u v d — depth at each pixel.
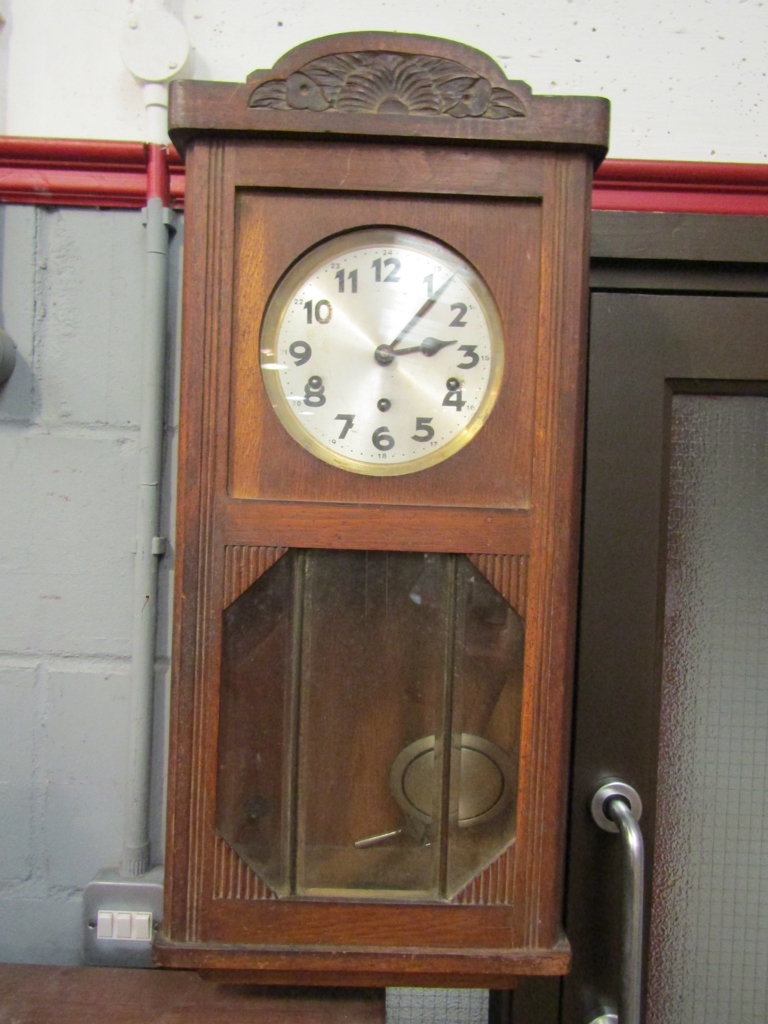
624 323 0.81
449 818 0.63
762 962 0.86
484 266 0.60
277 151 0.59
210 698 0.60
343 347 0.61
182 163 0.79
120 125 0.80
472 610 0.62
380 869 0.63
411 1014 0.84
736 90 0.82
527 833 0.61
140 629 0.79
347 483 0.60
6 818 0.82
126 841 0.80
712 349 0.81
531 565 0.60
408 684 0.63
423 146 0.59
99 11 0.80
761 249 0.79
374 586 0.63
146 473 0.78
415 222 0.60
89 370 0.80
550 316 0.60
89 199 0.79
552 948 0.61
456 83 0.59
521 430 0.60
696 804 0.85
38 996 0.71
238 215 0.60
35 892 0.82
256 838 0.62
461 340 0.61
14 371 0.80
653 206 0.79
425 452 0.61
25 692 0.82
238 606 0.62
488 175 0.59
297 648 0.62
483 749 0.62
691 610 0.84
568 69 0.81
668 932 0.85
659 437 0.81
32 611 0.81
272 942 0.61
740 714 0.85
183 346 0.60
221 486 0.60
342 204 0.60
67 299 0.80
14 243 0.80
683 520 0.84
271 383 0.60
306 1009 0.70
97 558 0.81
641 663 0.81
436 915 0.61
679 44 0.81
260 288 0.60
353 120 0.58
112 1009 0.70
